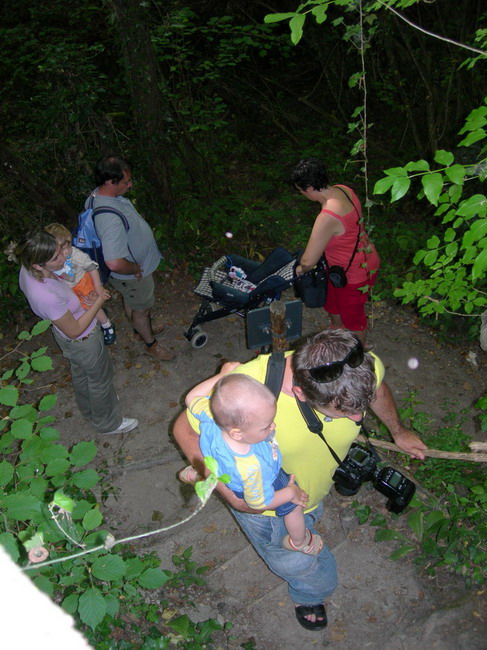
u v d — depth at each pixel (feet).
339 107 30.27
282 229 23.76
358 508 12.21
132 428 15.06
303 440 7.68
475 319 18.42
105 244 13.42
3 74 27.37
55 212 20.39
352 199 13.61
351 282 14.51
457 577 10.93
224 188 25.18
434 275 11.89
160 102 19.72
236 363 8.54
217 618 10.78
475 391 17.03
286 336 11.12
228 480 6.23
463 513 11.71
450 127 25.03
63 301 11.19
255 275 16.42
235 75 30.55
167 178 20.86
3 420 9.04
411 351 18.26
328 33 29.30
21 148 21.83
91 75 23.06
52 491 12.06
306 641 10.31
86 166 21.63
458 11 24.94
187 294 20.26
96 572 7.86
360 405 6.66
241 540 12.21
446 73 24.43
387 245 22.24
